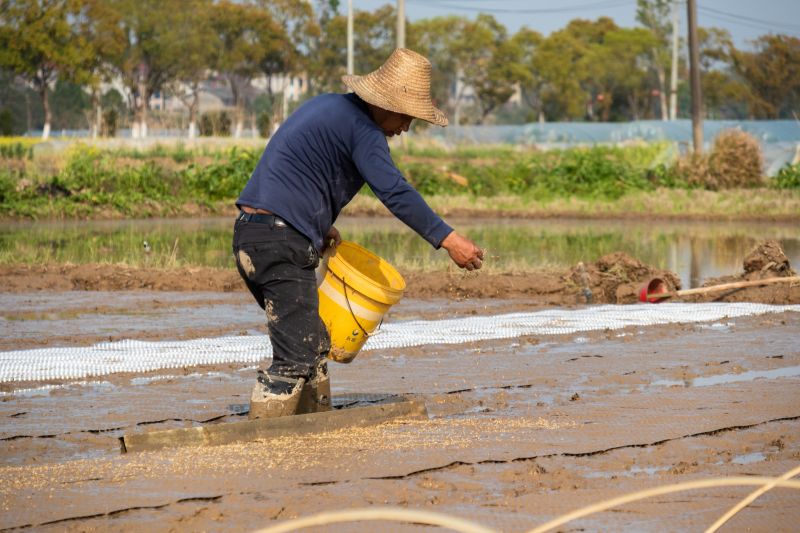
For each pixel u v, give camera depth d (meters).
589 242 33.50
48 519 6.77
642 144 67.44
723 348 14.10
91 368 12.30
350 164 9.12
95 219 43.12
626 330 15.85
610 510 7.01
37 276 22.48
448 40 173.38
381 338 14.65
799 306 18.48
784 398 10.76
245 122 145.75
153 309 18.52
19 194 44.12
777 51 154.00
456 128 84.75
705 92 168.62
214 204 47.00
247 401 10.68
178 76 137.25
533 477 7.83
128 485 7.52
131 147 62.25
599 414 9.99
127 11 129.00
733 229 40.03
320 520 4.32
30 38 111.81
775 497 7.32
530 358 13.30
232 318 17.44
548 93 182.00
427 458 8.31
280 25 152.12
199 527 6.64
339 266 9.58
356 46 164.50
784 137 75.00
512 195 53.53
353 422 9.41
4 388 11.22
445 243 8.85
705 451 8.65
